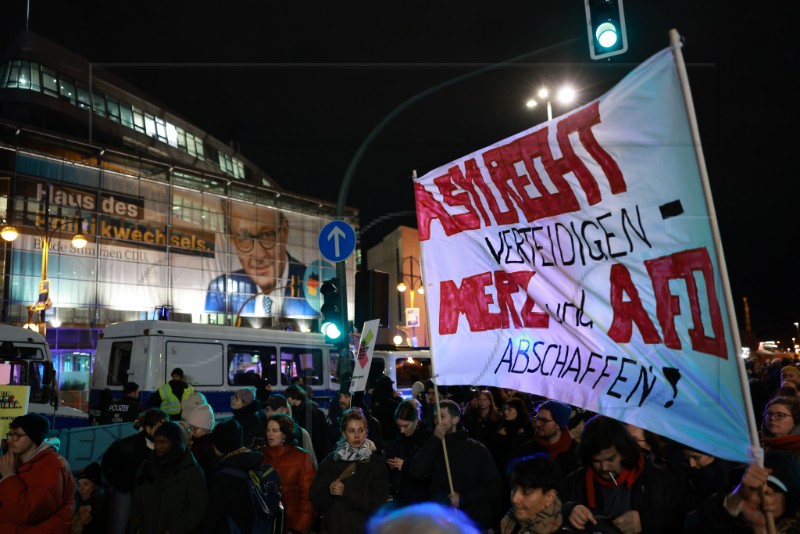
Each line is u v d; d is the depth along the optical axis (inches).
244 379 525.3
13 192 1221.1
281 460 228.1
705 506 123.4
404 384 711.7
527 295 157.9
